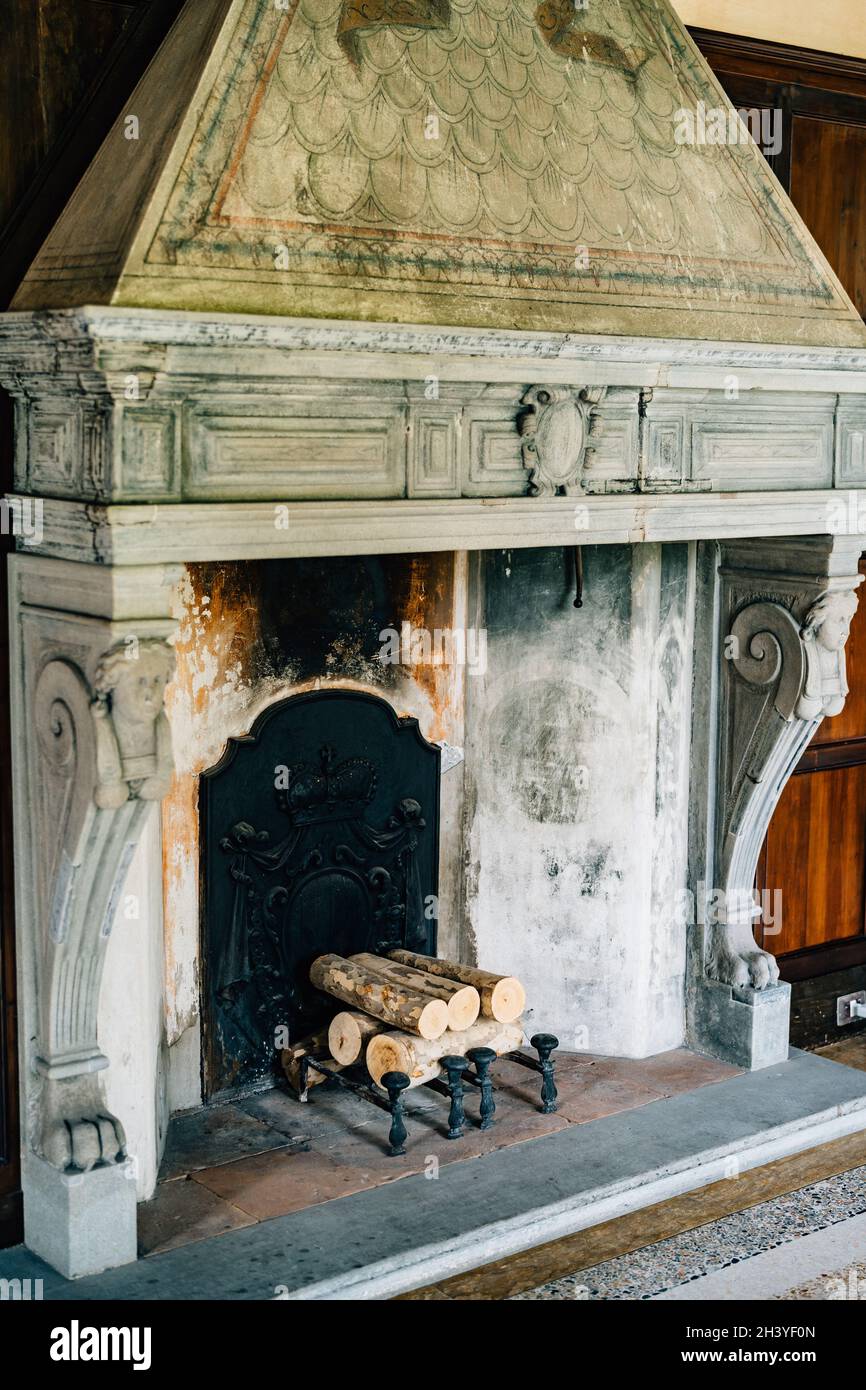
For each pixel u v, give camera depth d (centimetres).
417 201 314
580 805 434
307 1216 346
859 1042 500
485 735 441
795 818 480
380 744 421
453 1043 390
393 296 302
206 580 382
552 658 430
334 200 302
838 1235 364
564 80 350
